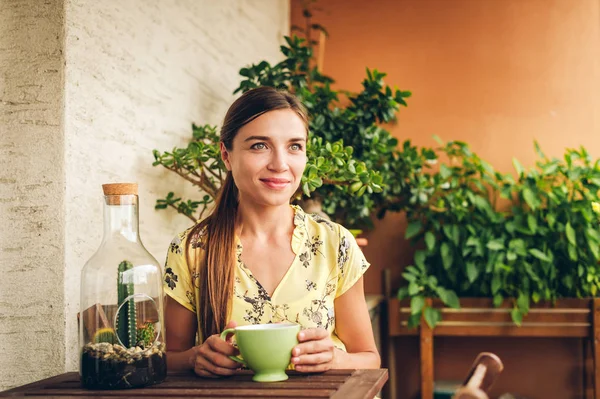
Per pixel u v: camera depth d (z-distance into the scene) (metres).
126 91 2.11
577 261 3.16
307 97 2.79
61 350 1.70
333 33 3.73
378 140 2.84
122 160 2.07
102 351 1.17
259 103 1.41
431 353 3.19
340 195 2.97
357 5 3.71
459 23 3.60
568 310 3.13
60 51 1.76
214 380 1.24
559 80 3.50
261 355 1.20
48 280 1.72
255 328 1.26
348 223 3.31
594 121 3.46
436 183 3.27
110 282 1.19
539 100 3.51
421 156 3.29
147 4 2.27
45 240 1.72
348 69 3.70
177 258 1.51
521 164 3.51
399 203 3.37
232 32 3.05
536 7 3.53
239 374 1.29
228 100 2.99
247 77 3.10
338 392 1.10
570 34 3.49
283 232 1.51
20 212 1.74
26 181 1.75
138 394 1.12
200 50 2.71
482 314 3.19
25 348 1.72
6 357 1.72
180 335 1.50
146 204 2.26
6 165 1.75
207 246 1.48
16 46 1.77
